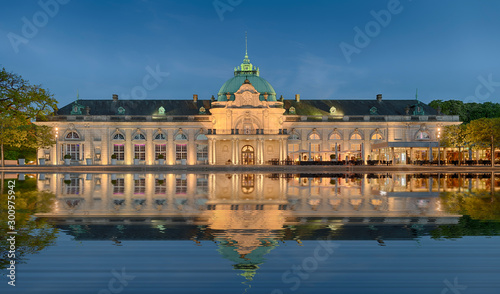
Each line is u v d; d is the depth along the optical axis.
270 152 77.62
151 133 78.06
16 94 20.48
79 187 24.47
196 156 78.19
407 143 65.31
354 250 8.79
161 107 79.38
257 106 77.06
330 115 80.00
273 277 7.23
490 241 9.52
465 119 99.94
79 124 76.50
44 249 8.84
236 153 73.75
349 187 24.47
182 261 8.04
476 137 70.88
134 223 11.58
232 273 7.42
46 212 13.52
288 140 78.38
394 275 7.35
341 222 11.70
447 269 7.66
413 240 9.60
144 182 29.73
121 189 23.16
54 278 7.14
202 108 80.25
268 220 12.02
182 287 6.78
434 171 52.34
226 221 11.87
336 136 79.06
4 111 20.98
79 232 10.39
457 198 17.83
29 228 10.85
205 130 78.38
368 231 10.51
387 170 56.06
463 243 9.37
